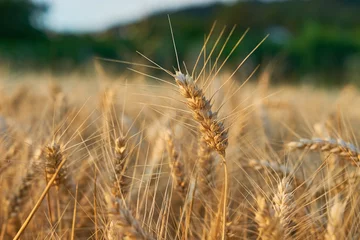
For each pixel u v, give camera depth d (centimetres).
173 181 95
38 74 327
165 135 95
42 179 97
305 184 93
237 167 105
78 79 215
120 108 119
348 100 168
